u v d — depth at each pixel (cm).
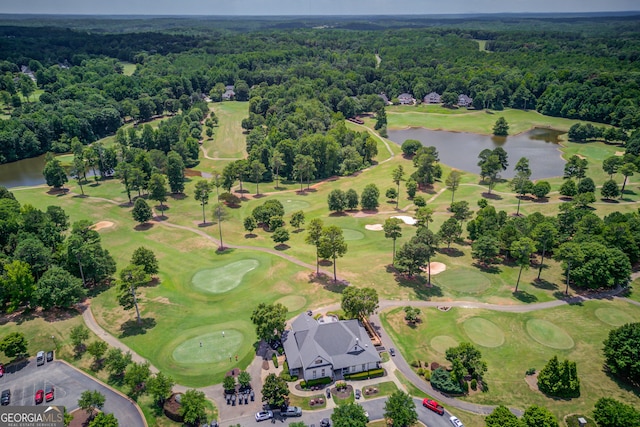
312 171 18625
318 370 7906
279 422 7062
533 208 15488
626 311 9881
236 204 16350
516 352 8662
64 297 9556
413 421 6788
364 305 9006
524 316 9762
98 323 9500
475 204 16075
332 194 15450
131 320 9631
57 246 11494
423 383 7919
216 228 14338
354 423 6475
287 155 19562
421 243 10938
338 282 11081
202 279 11306
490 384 7875
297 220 13850
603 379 7944
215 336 9144
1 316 9575
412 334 9188
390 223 11662
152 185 15312
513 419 6519
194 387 7794
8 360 8381
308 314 9644
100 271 10731
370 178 19225
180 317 9762
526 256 10600
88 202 16050
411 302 10294
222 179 16900
